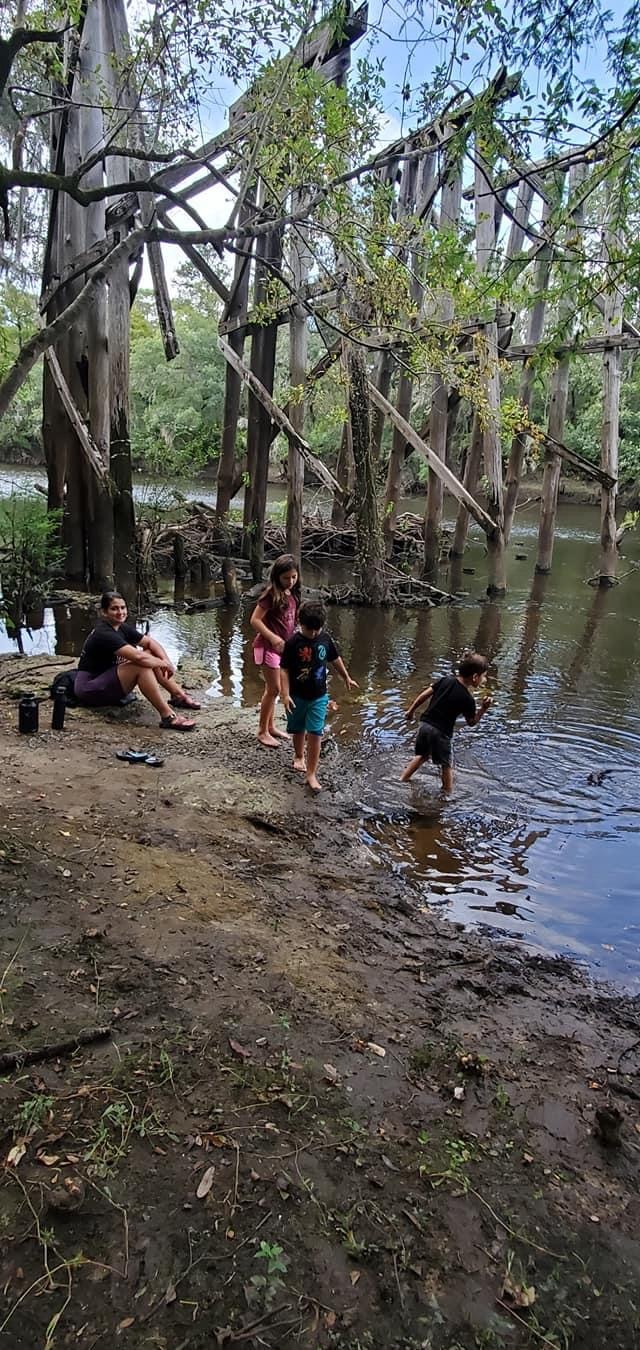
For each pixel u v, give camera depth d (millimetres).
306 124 5387
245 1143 2264
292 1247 1950
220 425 19578
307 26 5102
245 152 5816
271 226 5508
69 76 9695
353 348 11500
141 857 4125
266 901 3932
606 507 14547
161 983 2998
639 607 13195
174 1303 1783
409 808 5484
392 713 7625
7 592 10953
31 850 3936
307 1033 2836
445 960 3629
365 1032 2908
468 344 12062
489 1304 1872
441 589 14461
